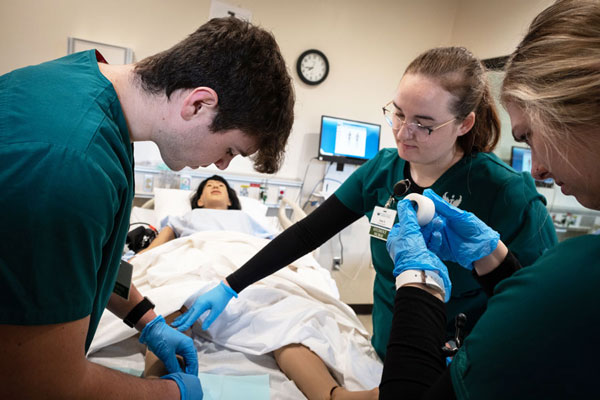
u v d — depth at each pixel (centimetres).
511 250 97
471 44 273
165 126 62
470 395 37
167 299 123
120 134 58
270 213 280
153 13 226
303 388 107
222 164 74
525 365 34
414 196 88
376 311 129
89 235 48
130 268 88
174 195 245
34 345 47
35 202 43
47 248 44
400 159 118
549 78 40
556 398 32
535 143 44
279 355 119
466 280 106
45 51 214
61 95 52
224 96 59
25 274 44
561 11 42
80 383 52
